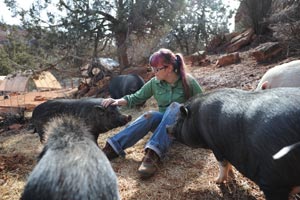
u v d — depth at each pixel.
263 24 10.88
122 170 3.81
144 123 3.96
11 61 12.34
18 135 6.45
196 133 3.15
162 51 3.93
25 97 13.59
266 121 2.18
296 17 9.71
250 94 2.61
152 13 12.12
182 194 3.22
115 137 4.00
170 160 3.92
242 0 11.56
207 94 3.09
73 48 11.74
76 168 1.88
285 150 1.87
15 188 3.65
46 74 13.55
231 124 2.50
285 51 8.10
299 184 2.16
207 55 11.42
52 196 1.81
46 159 2.00
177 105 3.79
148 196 3.23
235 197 3.11
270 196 2.29
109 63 12.96
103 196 1.89
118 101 4.41
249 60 8.73
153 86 4.23
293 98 2.18
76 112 4.56
